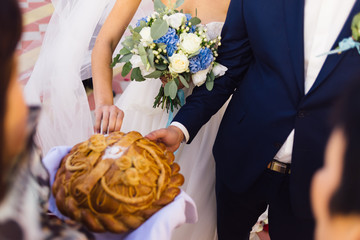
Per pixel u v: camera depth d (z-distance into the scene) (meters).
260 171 1.38
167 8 1.42
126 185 0.77
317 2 1.16
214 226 1.93
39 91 1.82
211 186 1.86
